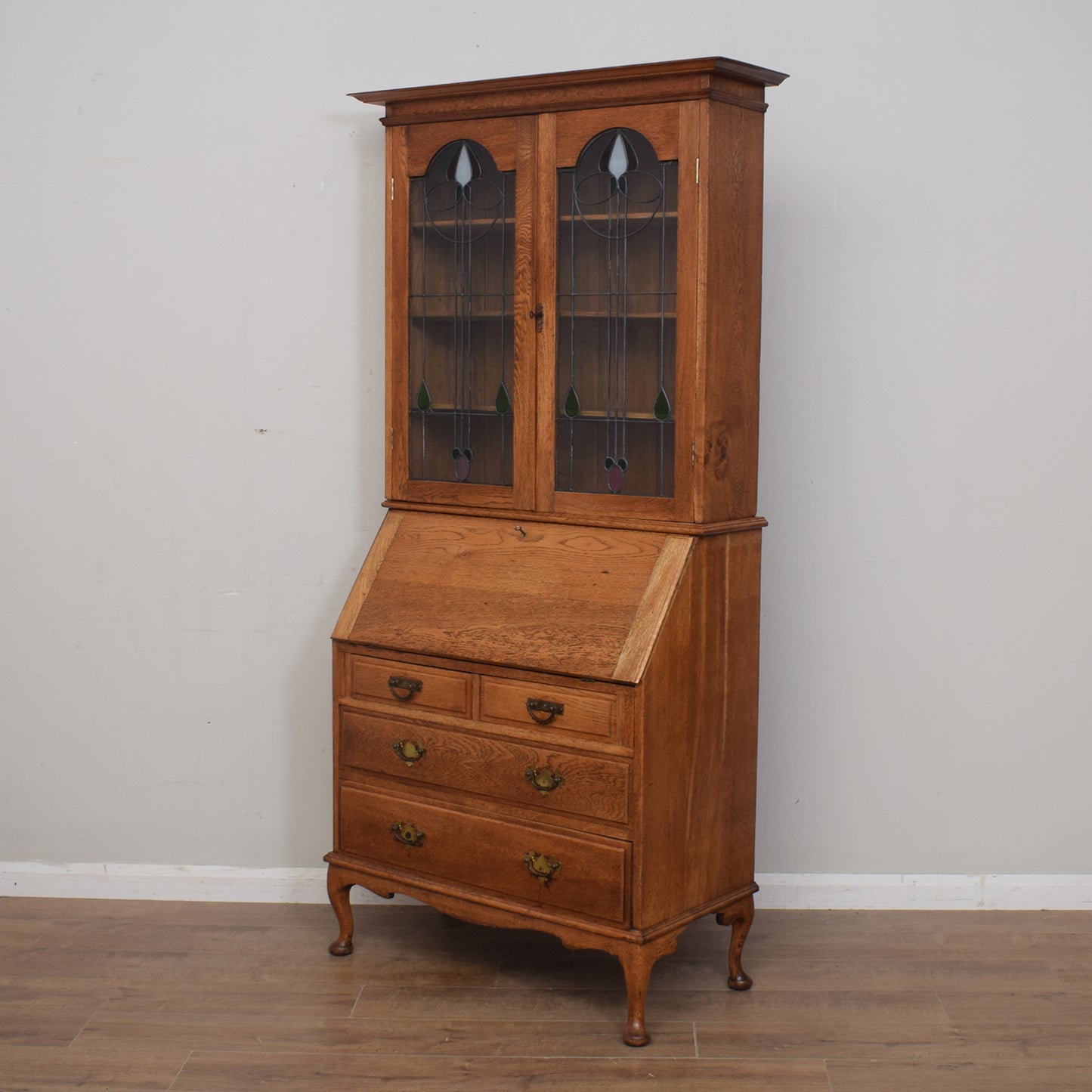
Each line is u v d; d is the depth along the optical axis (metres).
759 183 2.91
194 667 3.57
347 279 3.44
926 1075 2.67
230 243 3.46
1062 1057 2.74
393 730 3.05
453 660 2.94
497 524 3.06
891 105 3.27
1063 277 3.29
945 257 3.30
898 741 3.45
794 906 3.50
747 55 3.29
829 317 3.34
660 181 2.79
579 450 2.95
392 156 3.11
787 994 3.02
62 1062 2.72
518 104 2.93
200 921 3.44
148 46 3.42
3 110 3.46
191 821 3.59
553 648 2.82
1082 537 3.36
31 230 3.48
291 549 3.53
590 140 2.86
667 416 2.84
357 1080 2.66
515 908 2.90
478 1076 2.68
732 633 2.95
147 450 3.53
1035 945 3.25
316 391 3.48
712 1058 2.74
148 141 3.45
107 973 3.12
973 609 3.39
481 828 2.94
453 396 3.11
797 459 3.39
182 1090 2.62
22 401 3.53
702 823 2.91
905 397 3.35
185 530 3.54
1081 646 3.39
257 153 3.43
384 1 3.37
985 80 3.25
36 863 3.60
